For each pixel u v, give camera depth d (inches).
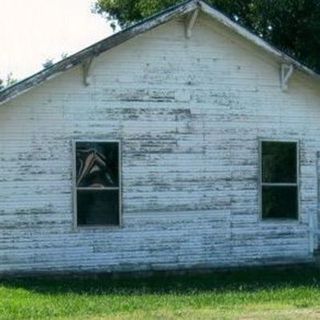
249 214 881.5
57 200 809.5
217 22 860.6
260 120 888.3
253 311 618.8
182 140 854.5
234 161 876.0
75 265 813.9
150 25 824.9
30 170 802.2
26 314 612.7
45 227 805.2
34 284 770.2
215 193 866.1
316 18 1286.9
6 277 791.1
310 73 892.0
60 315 609.3
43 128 807.1
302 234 904.3
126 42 833.5
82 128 819.4
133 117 837.2
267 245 888.3
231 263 871.7
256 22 1328.7
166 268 844.0
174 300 671.1
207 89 866.1
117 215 831.1
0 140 794.2
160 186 845.2
